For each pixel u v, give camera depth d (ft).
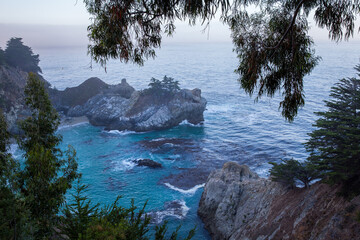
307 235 107.96
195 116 471.62
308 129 429.38
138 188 242.99
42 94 55.01
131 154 329.72
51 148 56.13
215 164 293.43
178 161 304.30
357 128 112.68
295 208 126.82
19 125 54.44
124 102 486.38
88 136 412.98
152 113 444.96
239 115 530.68
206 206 194.29
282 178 144.56
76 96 575.38
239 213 168.35
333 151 112.06
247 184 185.57
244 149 342.03
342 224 96.68
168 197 226.79
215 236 172.24
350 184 106.83
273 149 341.00
